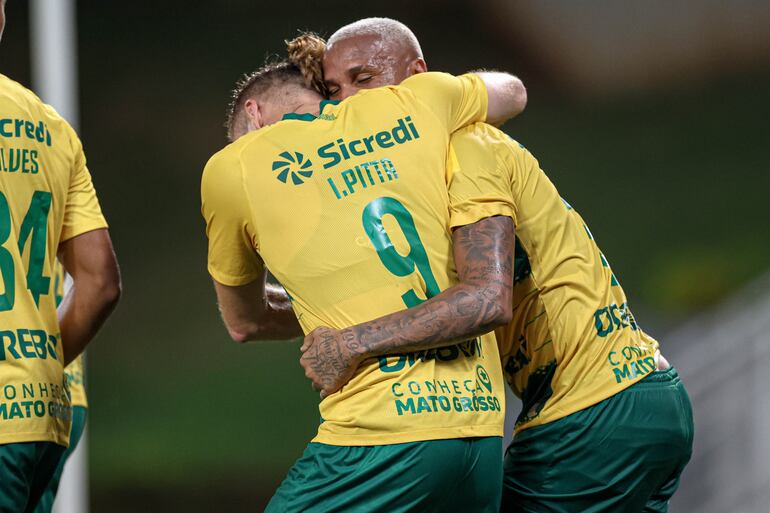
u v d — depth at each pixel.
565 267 10.85
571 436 10.63
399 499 9.30
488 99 11.01
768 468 24.34
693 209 55.41
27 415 9.73
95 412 45.25
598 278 10.98
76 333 11.21
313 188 9.89
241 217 10.18
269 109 11.12
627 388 10.71
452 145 10.56
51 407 10.03
